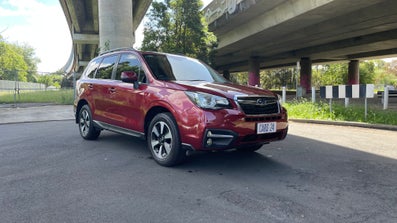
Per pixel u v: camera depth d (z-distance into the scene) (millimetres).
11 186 3973
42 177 4344
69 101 19781
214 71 6250
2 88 19891
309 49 33438
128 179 4254
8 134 8062
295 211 3223
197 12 19188
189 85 4691
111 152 5867
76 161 5211
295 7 19703
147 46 18672
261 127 4504
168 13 18984
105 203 3428
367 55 37000
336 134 7969
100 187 3938
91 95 6723
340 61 43000
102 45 17500
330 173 4535
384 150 6035
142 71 5512
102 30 17547
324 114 11203
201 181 4168
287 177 4348
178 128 4594
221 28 28797
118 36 17438
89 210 3248
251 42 29516
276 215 3127
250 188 3902
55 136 7695
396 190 3828
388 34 24562
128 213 3176
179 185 4008
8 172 4578
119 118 5840
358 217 3082
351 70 42000
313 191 3795
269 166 4906
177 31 19188
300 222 2977
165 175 4426
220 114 4242
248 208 3295
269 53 37562
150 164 5012
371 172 4578
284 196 3633
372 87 9664
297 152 5875
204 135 4234
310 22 21453
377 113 10383
